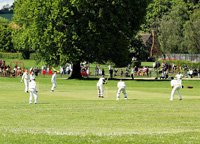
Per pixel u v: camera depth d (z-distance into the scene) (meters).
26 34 69.12
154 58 140.50
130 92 45.31
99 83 37.62
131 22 70.88
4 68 80.31
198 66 94.12
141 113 25.50
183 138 16.97
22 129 19.08
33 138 16.47
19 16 72.44
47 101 33.28
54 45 66.12
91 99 35.56
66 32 64.44
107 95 40.38
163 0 170.12
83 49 67.12
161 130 19.23
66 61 65.75
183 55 118.00
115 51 67.88
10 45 165.88
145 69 86.88
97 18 66.00
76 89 49.53
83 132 18.22
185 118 23.44
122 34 68.38
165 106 29.62
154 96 39.72
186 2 162.88
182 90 50.22
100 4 65.50
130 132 18.39
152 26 160.12
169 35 134.12
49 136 17.02
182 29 136.75
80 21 64.62
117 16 67.56
